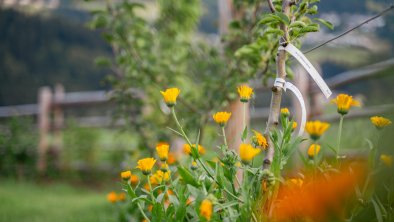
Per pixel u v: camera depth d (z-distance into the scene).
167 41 5.50
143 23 4.87
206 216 1.43
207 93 4.43
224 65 4.31
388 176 1.50
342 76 6.50
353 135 5.75
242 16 4.23
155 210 1.74
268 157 1.68
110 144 10.46
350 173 1.53
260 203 1.57
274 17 1.73
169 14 5.75
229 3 4.32
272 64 3.14
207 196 1.53
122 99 5.12
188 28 5.89
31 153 10.72
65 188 9.12
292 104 6.71
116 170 9.41
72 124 10.62
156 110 5.52
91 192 8.90
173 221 1.72
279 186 1.69
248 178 1.67
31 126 11.11
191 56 5.01
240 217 1.56
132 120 5.10
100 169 10.09
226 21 4.37
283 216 1.53
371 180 1.51
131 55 4.91
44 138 10.67
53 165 10.53
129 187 1.82
